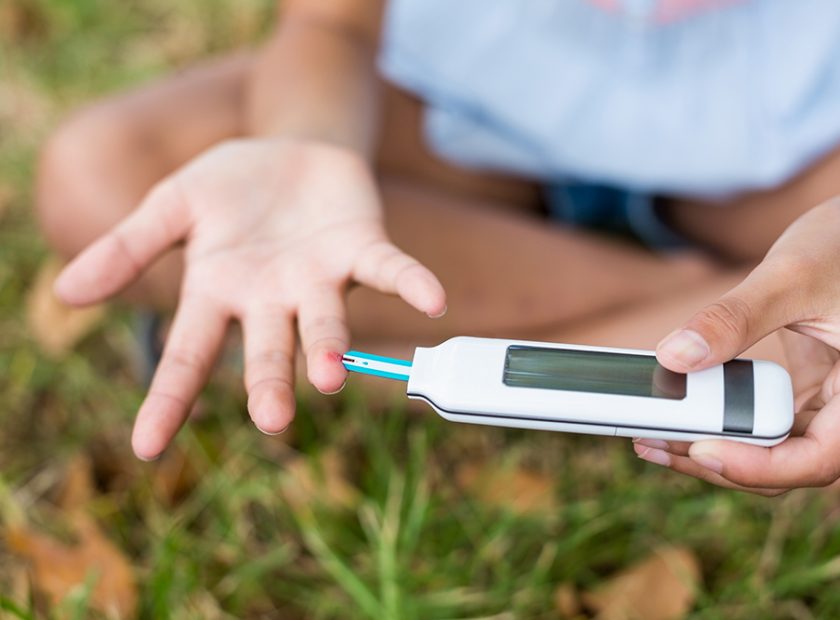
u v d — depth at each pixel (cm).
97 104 70
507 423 49
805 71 65
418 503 66
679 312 67
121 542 68
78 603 61
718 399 48
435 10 70
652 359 49
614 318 68
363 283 55
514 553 67
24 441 74
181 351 54
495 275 69
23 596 64
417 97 74
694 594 64
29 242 84
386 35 72
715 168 69
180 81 72
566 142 70
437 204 70
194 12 105
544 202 78
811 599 66
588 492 70
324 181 59
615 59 68
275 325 54
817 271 49
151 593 65
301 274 55
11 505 69
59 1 104
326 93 68
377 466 70
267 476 70
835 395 50
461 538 67
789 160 67
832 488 66
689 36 67
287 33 71
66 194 67
